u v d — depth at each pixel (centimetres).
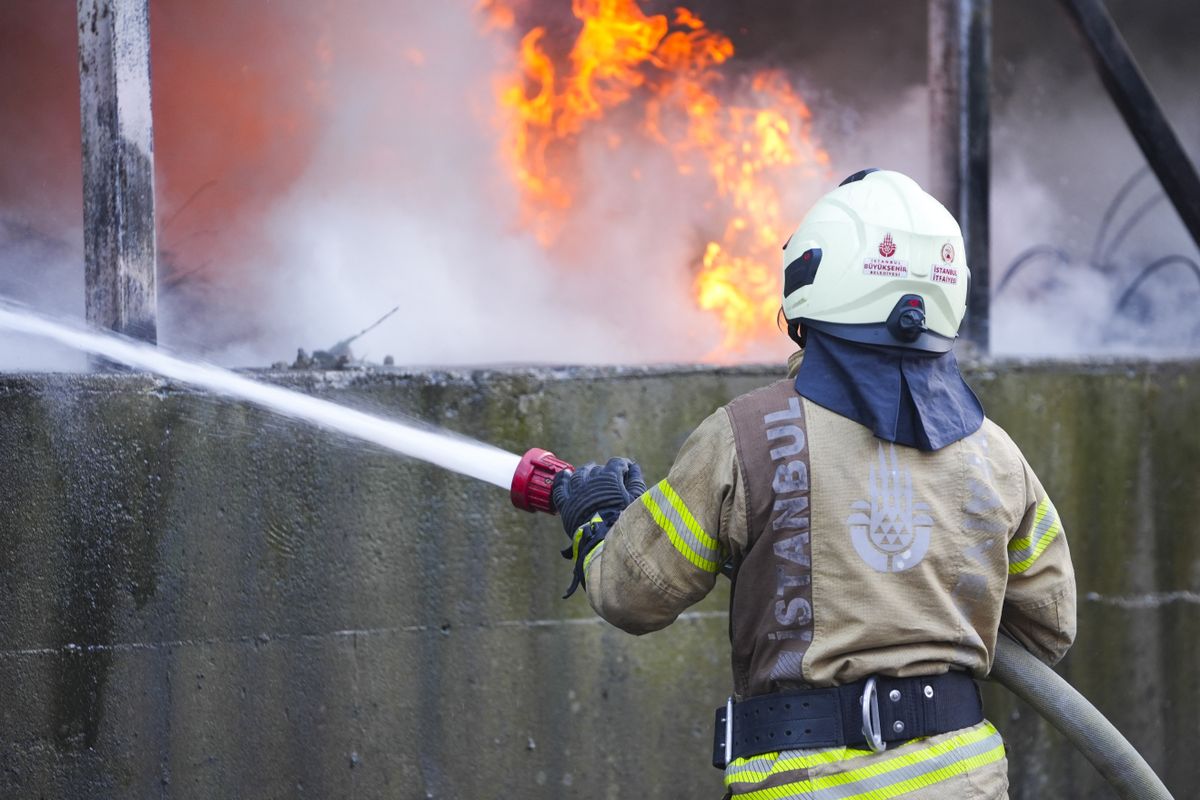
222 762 605
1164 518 772
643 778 669
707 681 680
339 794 623
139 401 589
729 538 414
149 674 593
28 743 577
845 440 408
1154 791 450
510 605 646
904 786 394
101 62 620
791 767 397
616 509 447
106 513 586
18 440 573
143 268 633
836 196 429
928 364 422
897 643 401
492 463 504
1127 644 764
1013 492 427
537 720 652
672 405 673
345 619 622
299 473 614
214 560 602
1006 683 459
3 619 573
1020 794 741
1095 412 755
